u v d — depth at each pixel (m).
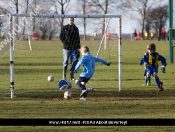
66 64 22.39
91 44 29.88
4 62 33.81
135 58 40.56
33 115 13.41
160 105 15.12
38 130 11.53
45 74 26.12
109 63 16.84
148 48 19.14
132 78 23.80
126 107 14.73
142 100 16.19
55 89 19.33
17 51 40.38
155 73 18.73
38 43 44.16
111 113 13.71
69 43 22.16
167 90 18.94
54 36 44.16
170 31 34.59
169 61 35.44
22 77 24.45
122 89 19.28
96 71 27.62
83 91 16.17
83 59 16.31
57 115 13.41
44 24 41.66
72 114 13.55
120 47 18.45
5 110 14.21
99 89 19.27
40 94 17.75
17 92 18.20
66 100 16.17
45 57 40.50
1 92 18.30
